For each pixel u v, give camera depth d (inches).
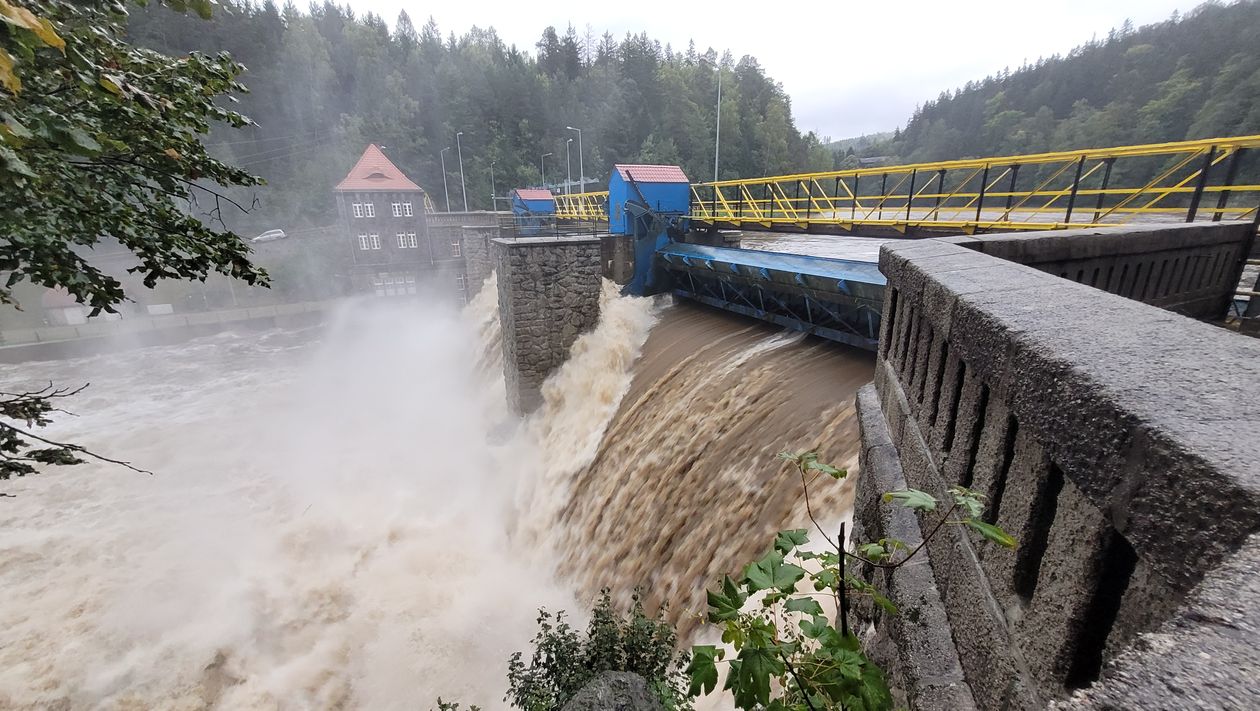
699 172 3169.3
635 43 4033.0
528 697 247.0
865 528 146.5
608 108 3422.7
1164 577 43.8
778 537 79.4
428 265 1795.0
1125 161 1194.0
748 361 460.8
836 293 415.8
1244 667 29.4
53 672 414.3
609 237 657.0
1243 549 35.7
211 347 1435.8
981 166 356.5
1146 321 72.8
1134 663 34.7
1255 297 255.4
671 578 349.7
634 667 249.9
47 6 106.1
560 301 634.2
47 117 105.3
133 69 137.9
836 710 69.8
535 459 611.2
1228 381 52.2
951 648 91.1
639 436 477.4
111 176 145.0
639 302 665.6
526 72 3538.4
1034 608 66.1
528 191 1264.8
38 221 125.0
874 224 436.5
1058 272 189.0
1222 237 243.3
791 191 1176.8
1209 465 39.5
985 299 88.9
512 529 547.2
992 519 81.9
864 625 145.9
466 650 416.5
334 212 2728.8
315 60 3257.9
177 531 596.4
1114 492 50.2
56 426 930.7
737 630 69.1
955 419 101.0
